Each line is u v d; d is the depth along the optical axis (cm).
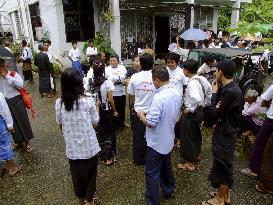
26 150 545
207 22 1681
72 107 318
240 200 385
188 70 422
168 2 1228
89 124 331
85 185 358
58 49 1228
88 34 1286
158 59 1464
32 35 1460
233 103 318
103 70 457
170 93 328
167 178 376
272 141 378
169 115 326
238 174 446
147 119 323
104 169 471
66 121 325
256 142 427
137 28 1412
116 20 1119
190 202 381
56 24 1202
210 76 617
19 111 517
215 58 705
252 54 725
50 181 445
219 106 324
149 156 340
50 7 1221
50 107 818
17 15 1722
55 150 547
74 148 332
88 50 1103
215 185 355
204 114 350
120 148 543
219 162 337
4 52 620
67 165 490
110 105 461
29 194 414
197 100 412
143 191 411
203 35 1081
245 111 513
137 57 551
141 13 1405
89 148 334
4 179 456
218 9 1694
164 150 335
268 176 387
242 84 688
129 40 1393
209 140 573
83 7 1246
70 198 401
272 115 400
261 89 696
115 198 396
